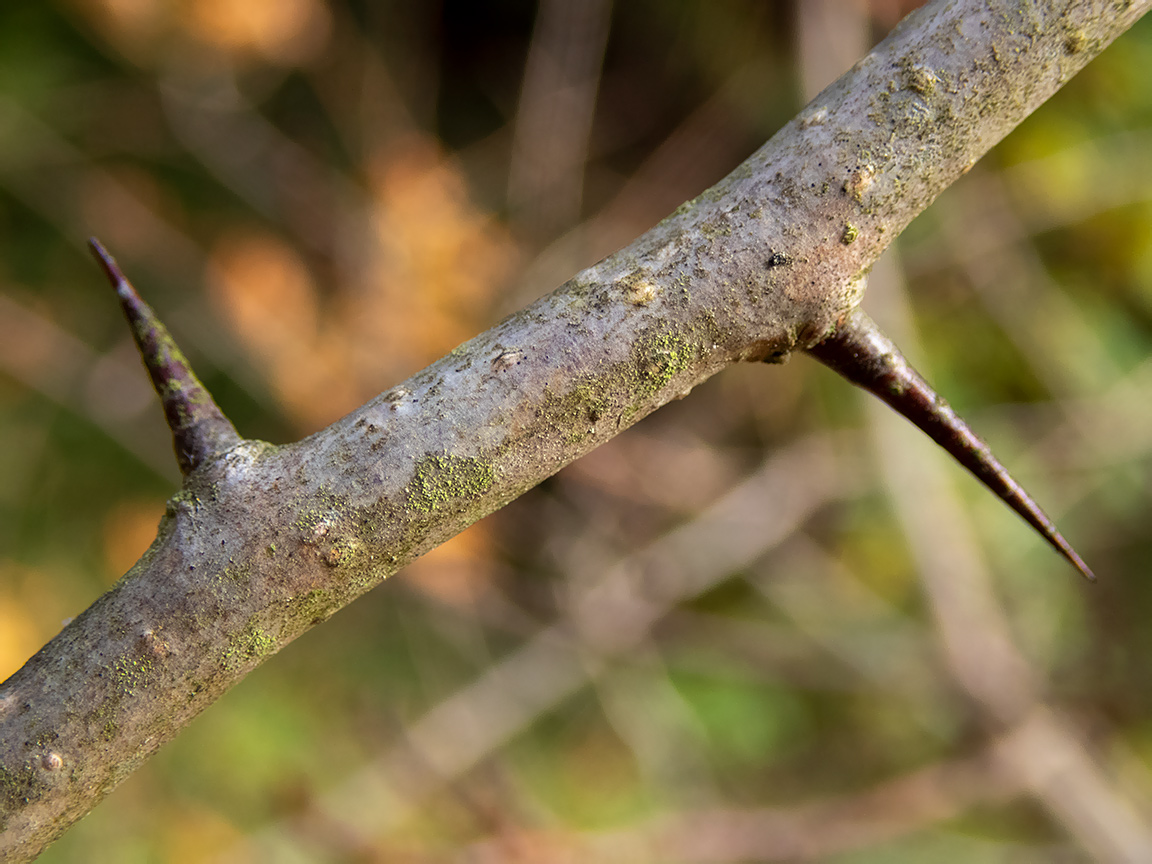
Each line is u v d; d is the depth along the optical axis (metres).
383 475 0.13
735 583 0.49
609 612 0.44
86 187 0.45
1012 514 0.46
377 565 0.13
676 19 0.48
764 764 0.46
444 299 0.43
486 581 0.45
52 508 0.46
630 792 0.45
